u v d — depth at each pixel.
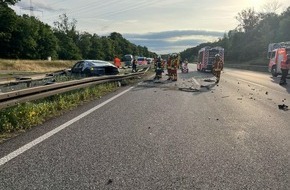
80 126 6.71
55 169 4.07
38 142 5.35
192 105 10.45
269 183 3.79
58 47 98.88
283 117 8.58
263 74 37.12
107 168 4.15
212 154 4.91
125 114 8.34
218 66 21.55
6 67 45.84
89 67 17.75
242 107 10.30
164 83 20.27
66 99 10.04
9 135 5.82
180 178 3.87
